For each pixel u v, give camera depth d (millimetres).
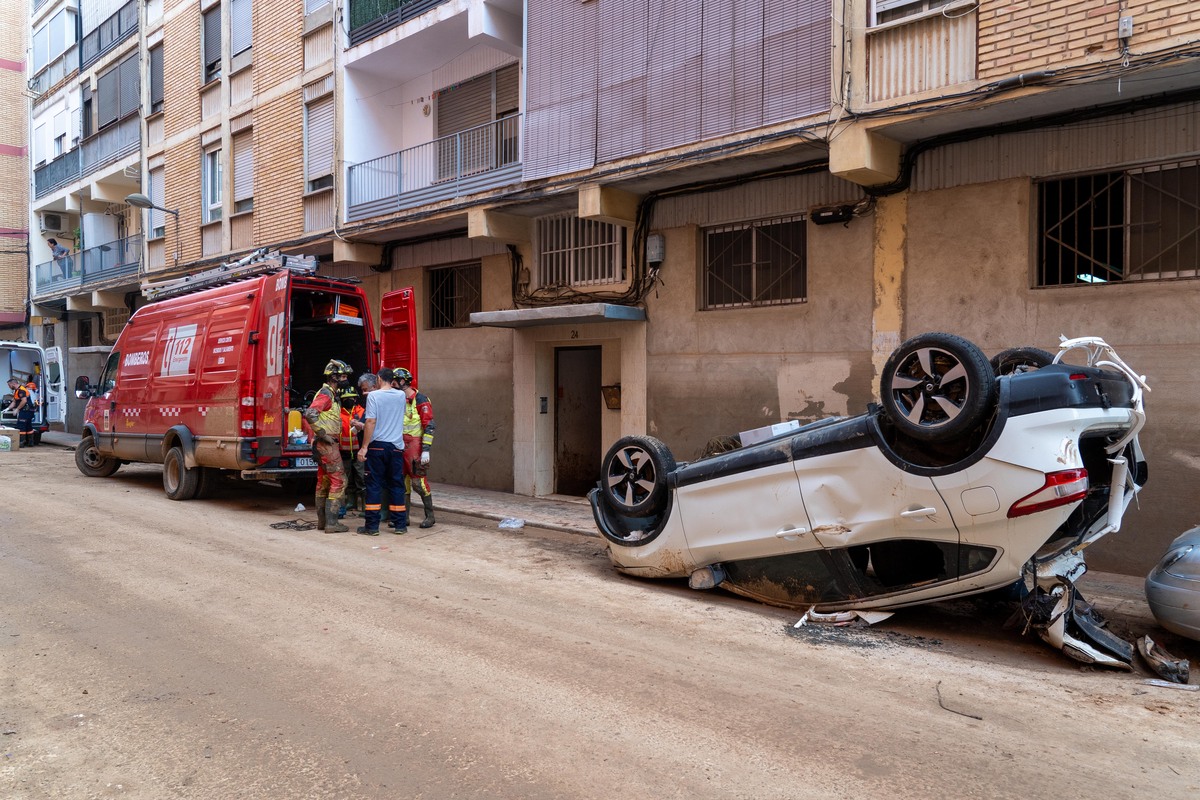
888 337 8477
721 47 8984
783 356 9344
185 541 8219
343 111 14391
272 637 5180
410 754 3584
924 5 7559
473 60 13508
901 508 5238
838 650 5164
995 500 4824
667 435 10484
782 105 8500
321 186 15133
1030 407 4750
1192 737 3904
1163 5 6215
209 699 4176
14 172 29250
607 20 10055
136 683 4387
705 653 5051
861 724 3982
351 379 11141
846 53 7953
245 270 10648
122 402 12680
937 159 8133
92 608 5785
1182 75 6453
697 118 9188
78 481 13062
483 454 13141
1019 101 7070
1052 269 7648
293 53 15586
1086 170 7312
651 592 6574
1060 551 5184
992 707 4242
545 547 8461
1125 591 6633
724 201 9883
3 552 7547
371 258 14625
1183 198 6977
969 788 3340
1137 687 4574
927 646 5270
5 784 3291
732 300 10031
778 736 3818
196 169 18844
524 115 11078
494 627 5492
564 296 11742
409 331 11227
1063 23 6699
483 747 3662
